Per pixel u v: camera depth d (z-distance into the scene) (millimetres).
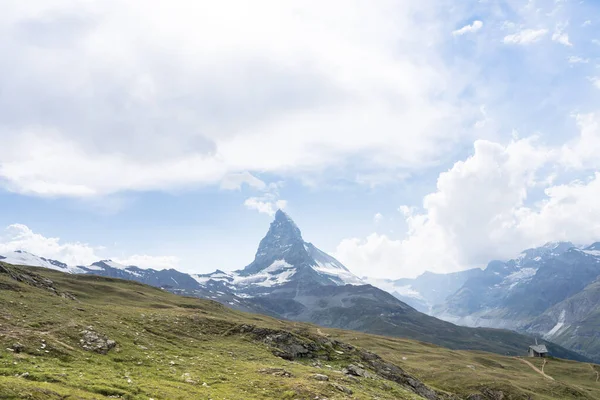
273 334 77438
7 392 29016
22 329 47469
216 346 65250
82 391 33812
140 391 37312
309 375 54938
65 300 72562
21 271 95625
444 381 124438
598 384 169375
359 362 79000
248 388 45062
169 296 154250
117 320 64188
